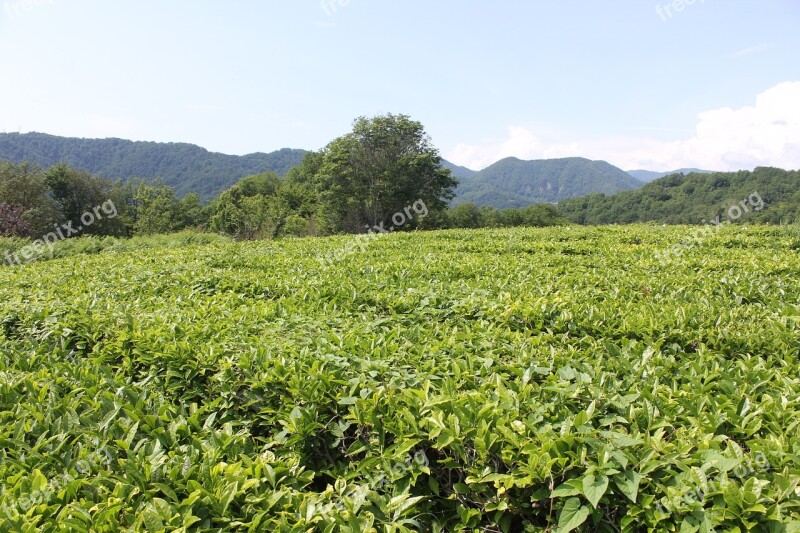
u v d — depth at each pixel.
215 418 3.21
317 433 2.82
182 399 3.42
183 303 5.48
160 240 18.80
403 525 2.23
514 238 11.89
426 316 4.83
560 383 2.70
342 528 2.00
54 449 2.52
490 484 2.33
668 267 7.37
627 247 9.76
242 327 4.25
